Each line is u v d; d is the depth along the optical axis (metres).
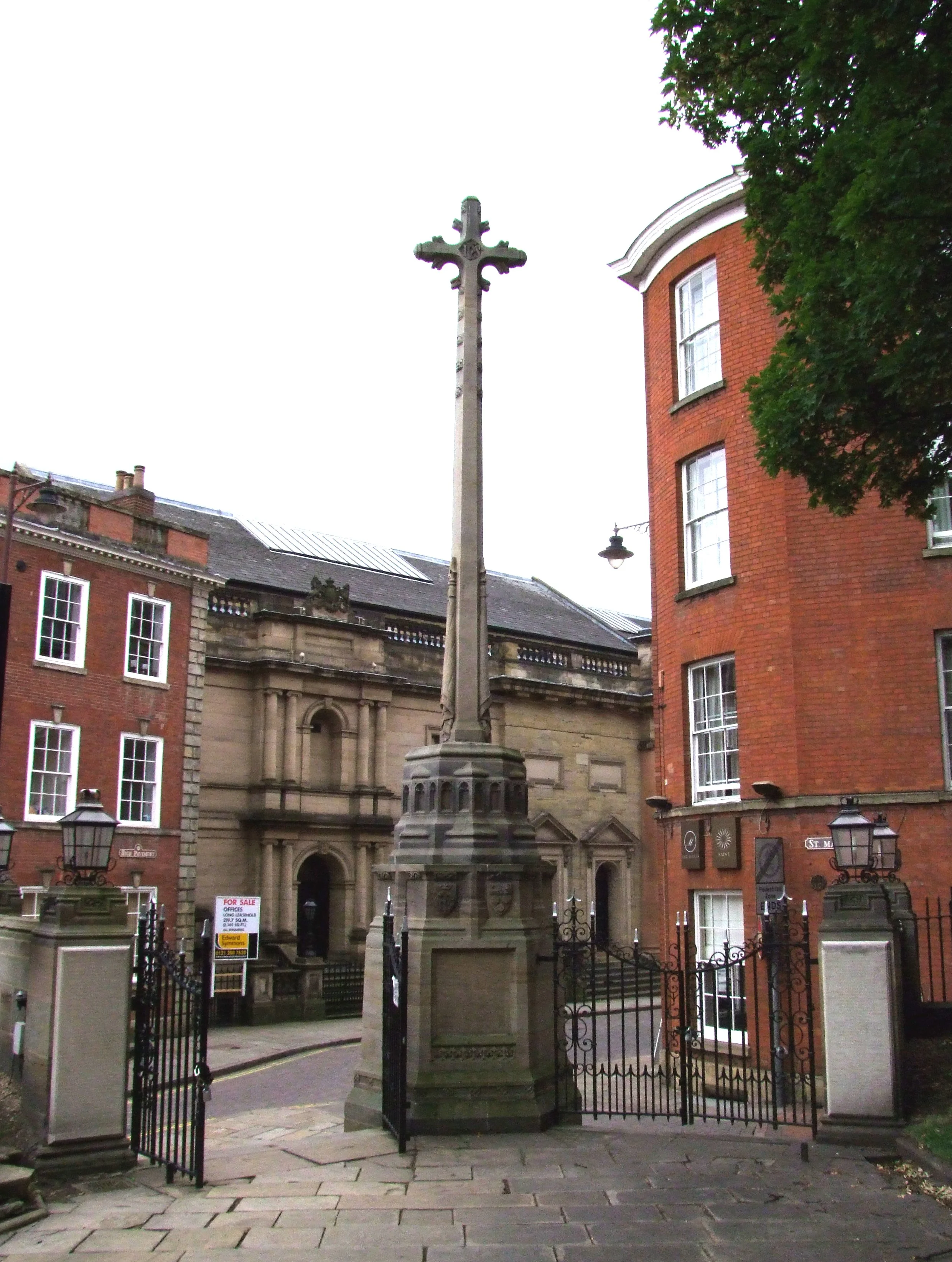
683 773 18.66
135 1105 9.19
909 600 16.03
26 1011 9.30
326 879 34.09
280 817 31.56
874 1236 6.98
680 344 19.78
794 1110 10.19
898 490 10.84
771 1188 8.02
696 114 11.97
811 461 10.81
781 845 16.27
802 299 10.51
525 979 10.10
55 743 25.75
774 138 11.24
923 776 15.54
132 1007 10.12
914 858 15.28
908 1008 11.64
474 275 11.77
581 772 40.78
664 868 19.14
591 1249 6.73
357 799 33.94
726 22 10.99
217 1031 25.94
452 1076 9.83
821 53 9.38
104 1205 7.74
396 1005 9.71
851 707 16.17
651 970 10.98
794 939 15.89
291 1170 8.64
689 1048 12.40
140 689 27.73
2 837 11.84
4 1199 7.59
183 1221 7.33
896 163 8.48
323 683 33.78
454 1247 6.77
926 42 8.86
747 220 12.90
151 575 28.31
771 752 16.80
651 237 20.06
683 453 19.19
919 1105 9.64
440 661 37.47
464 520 11.40
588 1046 11.08
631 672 43.56
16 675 24.89
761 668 17.12
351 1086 18.30
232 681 32.38
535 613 46.41
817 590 16.69
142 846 27.17
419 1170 8.55
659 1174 8.40
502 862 10.34
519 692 39.00
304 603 34.09
